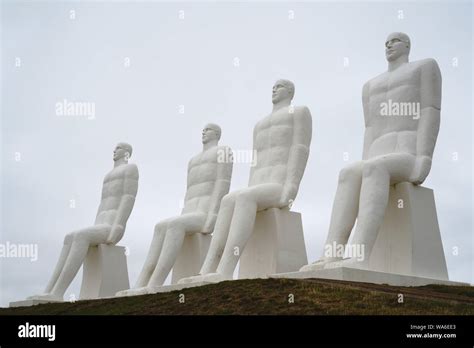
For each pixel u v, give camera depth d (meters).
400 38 23.17
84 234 29.62
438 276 21.80
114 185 30.61
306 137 24.66
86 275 30.48
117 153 31.44
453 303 17.14
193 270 27.23
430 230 21.95
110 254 30.22
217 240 24.28
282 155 24.58
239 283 20.14
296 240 24.25
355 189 21.92
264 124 25.31
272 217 24.08
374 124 22.98
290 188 24.14
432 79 22.36
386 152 22.38
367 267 20.50
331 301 17.34
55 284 29.48
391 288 19.11
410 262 21.39
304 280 19.55
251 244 24.59
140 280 27.12
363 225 20.88
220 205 25.52
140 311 19.25
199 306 18.61
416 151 22.09
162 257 26.61
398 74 22.78
